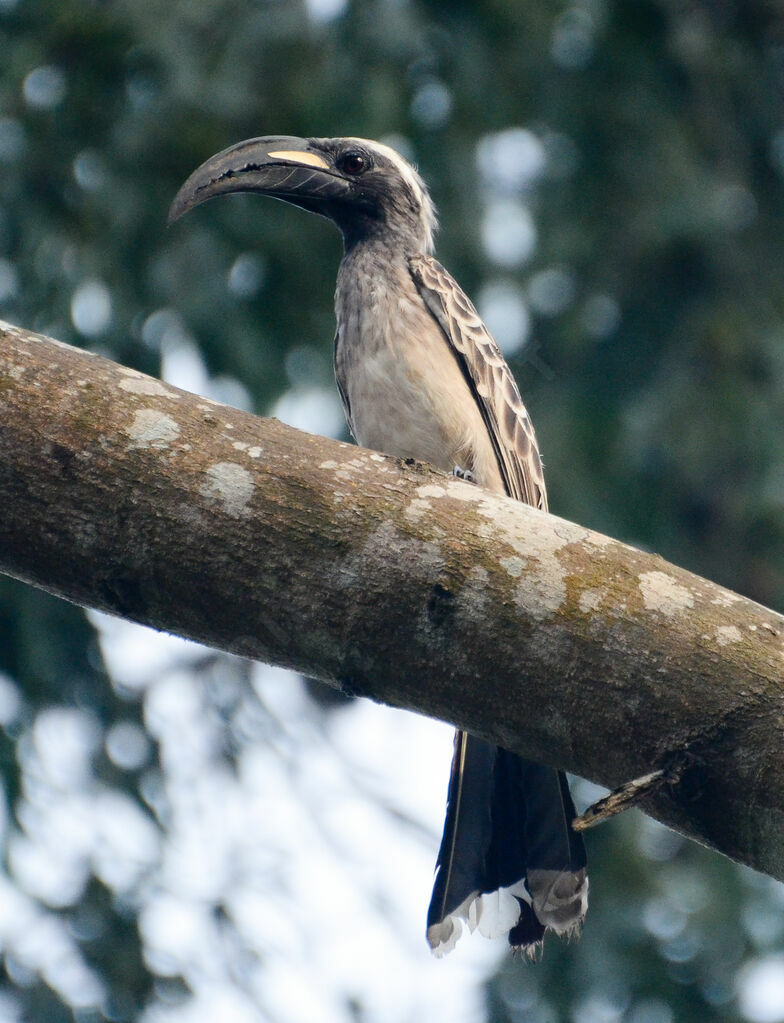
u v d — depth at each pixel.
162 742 11.31
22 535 4.71
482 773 6.24
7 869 10.24
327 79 11.14
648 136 12.61
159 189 11.20
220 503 4.64
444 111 12.29
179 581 4.66
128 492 4.65
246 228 11.44
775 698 4.29
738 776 4.27
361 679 4.67
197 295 10.98
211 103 10.71
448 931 5.96
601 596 4.48
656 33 12.66
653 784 4.29
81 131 11.37
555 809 6.07
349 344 8.05
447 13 11.94
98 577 4.71
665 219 12.42
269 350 11.52
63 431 4.70
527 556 4.55
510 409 8.33
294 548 4.61
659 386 12.60
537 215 13.05
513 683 4.51
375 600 4.56
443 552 4.56
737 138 13.42
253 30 10.95
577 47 12.70
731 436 12.45
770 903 12.34
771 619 4.48
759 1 13.50
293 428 4.84
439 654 4.55
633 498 13.02
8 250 11.21
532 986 12.02
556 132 12.70
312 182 8.77
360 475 4.71
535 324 13.30
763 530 13.34
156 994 10.19
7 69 11.12
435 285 8.04
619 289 12.99
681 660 4.38
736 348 12.70
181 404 4.81
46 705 11.21
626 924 12.05
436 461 7.84
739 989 12.13
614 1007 12.23
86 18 11.16
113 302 10.98
